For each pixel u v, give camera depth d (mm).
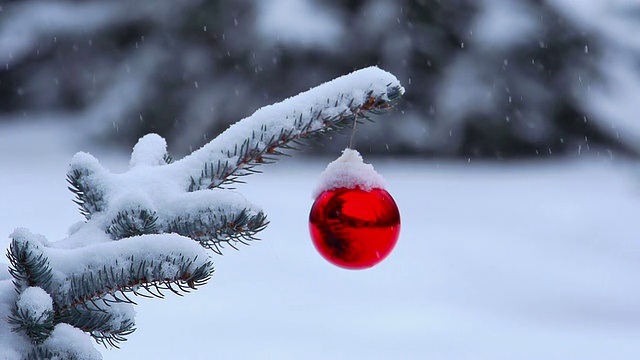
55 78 16891
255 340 4379
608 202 9289
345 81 1357
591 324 4883
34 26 16172
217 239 1312
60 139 14484
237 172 1386
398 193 9781
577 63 12617
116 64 15133
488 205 9102
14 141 14555
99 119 13695
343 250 1453
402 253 6750
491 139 12547
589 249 7055
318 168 11719
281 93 12445
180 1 12953
